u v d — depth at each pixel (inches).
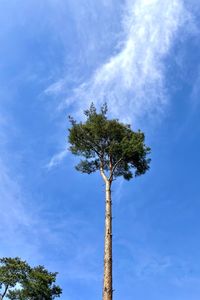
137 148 745.0
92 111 799.7
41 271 1006.4
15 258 962.1
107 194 693.9
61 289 984.3
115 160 781.9
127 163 791.1
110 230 628.1
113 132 778.2
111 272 566.6
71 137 789.9
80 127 787.4
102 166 764.0
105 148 782.5
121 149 756.6
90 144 790.5
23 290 943.7
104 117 789.2
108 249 596.4
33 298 955.3
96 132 773.9
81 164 812.6
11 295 932.0
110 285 549.0
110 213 657.0
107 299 532.1
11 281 916.6
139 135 783.7
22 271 946.1
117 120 790.5
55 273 1015.0
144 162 787.4
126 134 788.6
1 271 919.0
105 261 580.7
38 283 946.1
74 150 799.1
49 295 964.6
